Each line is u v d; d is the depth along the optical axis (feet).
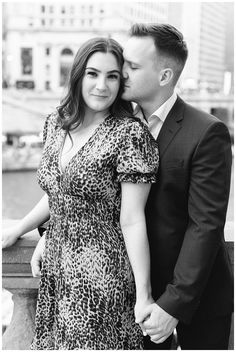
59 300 6.10
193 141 5.75
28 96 125.80
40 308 6.29
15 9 185.57
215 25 185.16
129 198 5.75
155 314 5.73
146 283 5.82
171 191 5.89
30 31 186.19
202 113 5.96
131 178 5.69
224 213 5.71
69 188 5.80
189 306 5.68
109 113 6.03
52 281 6.22
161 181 5.90
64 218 5.95
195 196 5.71
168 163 5.85
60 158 5.99
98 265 5.83
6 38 187.01
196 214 5.70
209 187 5.66
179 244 6.00
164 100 6.03
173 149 5.84
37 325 6.32
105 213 5.86
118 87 5.91
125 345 6.09
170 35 5.86
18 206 90.07
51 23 186.19
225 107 143.64
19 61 187.62
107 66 5.77
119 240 5.91
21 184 100.63
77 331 5.94
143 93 5.94
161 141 5.95
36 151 111.45
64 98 6.09
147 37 5.82
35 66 187.93
